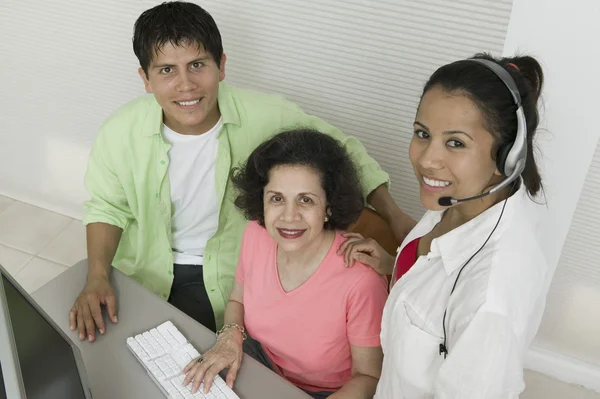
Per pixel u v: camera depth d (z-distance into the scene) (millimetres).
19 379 719
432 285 969
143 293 1349
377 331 1212
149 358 1166
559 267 1877
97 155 1590
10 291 880
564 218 1596
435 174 880
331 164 1187
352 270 1226
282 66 1837
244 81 1924
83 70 2209
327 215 1243
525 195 930
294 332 1290
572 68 1337
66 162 2570
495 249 878
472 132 827
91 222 1604
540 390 2068
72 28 2104
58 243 2604
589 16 1257
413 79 1688
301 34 1744
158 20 1328
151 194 1621
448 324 909
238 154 1620
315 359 1295
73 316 1270
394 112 1779
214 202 1651
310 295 1246
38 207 2795
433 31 1582
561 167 1491
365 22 1643
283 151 1183
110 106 2279
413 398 1041
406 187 1933
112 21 2016
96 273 1396
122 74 2156
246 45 1841
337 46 1722
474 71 831
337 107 1851
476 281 865
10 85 2400
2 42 2270
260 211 1286
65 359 943
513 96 817
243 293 1431
